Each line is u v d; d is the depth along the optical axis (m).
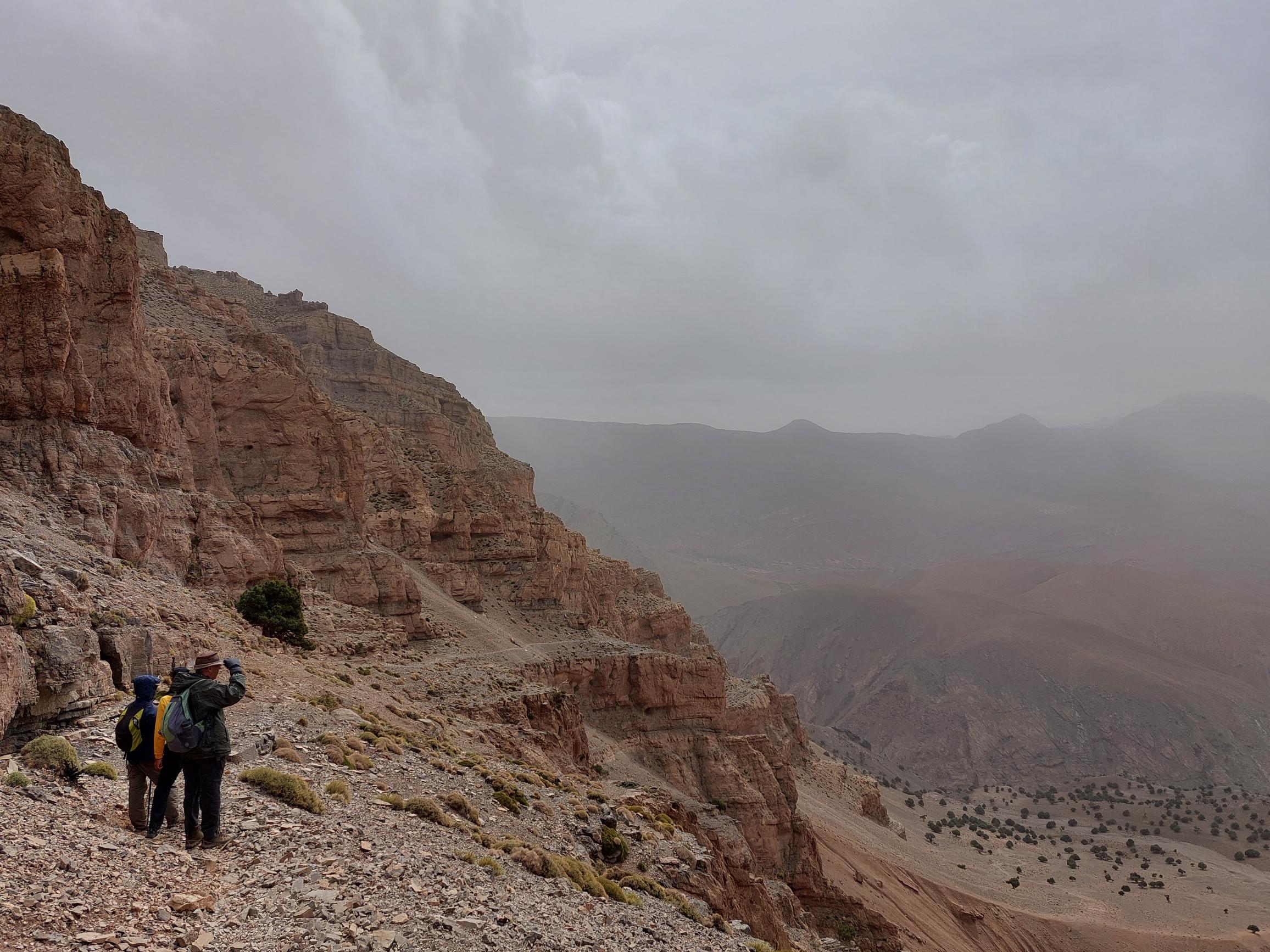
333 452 74.81
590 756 73.44
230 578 49.38
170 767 15.38
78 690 20.06
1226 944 142.12
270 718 26.06
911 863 140.00
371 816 20.08
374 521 96.75
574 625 110.19
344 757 24.50
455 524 109.62
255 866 15.27
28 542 28.12
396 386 156.62
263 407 71.44
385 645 62.16
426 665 61.12
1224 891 186.38
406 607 76.25
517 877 20.05
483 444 175.62
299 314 159.62
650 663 92.31
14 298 38.00
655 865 31.39
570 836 28.61
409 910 15.13
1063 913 148.12
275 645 43.31
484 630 89.56
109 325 43.88
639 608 156.50
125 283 44.12
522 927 16.27
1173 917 158.88
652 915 22.53
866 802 175.38
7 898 11.67
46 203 40.38
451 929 14.95
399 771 26.23
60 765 16.56
